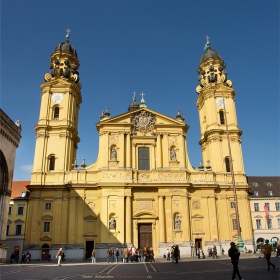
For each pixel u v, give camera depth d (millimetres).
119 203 49062
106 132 53031
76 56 62375
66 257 46625
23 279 17844
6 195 35188
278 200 69500
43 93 56375
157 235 49156
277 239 66625
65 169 51719
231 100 59500
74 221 48406
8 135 35625
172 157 53125
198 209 51594
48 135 53531
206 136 58406
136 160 52906
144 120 55156
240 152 56375
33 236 47906
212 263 31719
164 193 50406
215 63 63031
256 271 20656
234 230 51812
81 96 61562
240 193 53875
